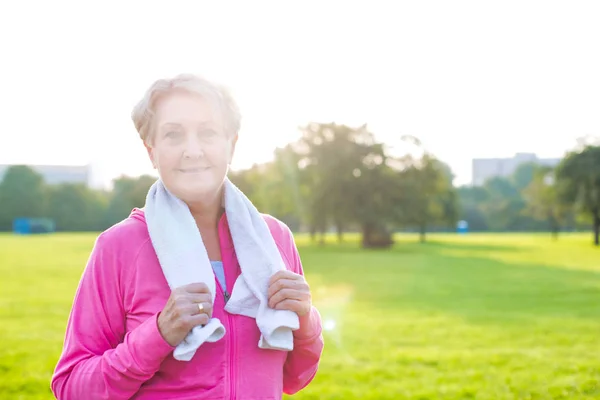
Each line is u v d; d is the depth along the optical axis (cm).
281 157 5322
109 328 174
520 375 816
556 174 5809
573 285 2111
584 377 804
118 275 174
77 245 4906
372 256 3944
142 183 8319
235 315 175
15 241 5769
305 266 3036
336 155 5131
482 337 1114
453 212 7350
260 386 174
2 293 1794
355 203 5119
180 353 158
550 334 1151
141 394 170
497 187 11688
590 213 5803
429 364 884
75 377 167
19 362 856
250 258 178
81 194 9425
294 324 171
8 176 9438
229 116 179
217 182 178
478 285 2114
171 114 173
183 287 162
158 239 173
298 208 5325
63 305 1540
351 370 836
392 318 1357
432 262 3347
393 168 5191
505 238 8231
